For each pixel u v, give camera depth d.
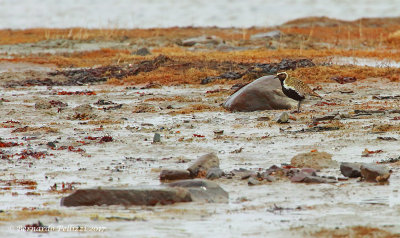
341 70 34.22
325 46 53.97
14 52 50.19
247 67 37.53
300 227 9.58
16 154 16.88
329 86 31.14
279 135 18.78
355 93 28.77
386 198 11.40
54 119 23.77
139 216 10.41
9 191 12.88
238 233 9.34
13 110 25.83
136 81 35.31
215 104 26.59
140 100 28.69
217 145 17.64
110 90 32.62
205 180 12.19
